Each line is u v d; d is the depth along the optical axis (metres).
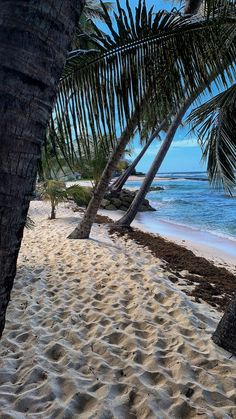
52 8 0.86
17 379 2.59
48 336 3.27
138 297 4.22
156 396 2.35
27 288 4.74
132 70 2.79
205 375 2.62
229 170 5.35
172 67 2.87
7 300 1.01
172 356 2.88
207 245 9.86
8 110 0.83
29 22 0.83
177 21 2.70
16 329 3.46
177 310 3.82
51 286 4.82
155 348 3.00
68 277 5.21
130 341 3.12
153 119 3.20
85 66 2.73
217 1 2.66
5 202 0.87
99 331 3.36
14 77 0.83
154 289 4.46
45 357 2.88
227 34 2.98
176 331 3.35
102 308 3.97
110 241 8.36
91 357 2.88
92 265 5.80
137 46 2.76
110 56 2.74
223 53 3.03
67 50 0.95
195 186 41.97
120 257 6.33
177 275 5.60
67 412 2.18
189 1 3.77
